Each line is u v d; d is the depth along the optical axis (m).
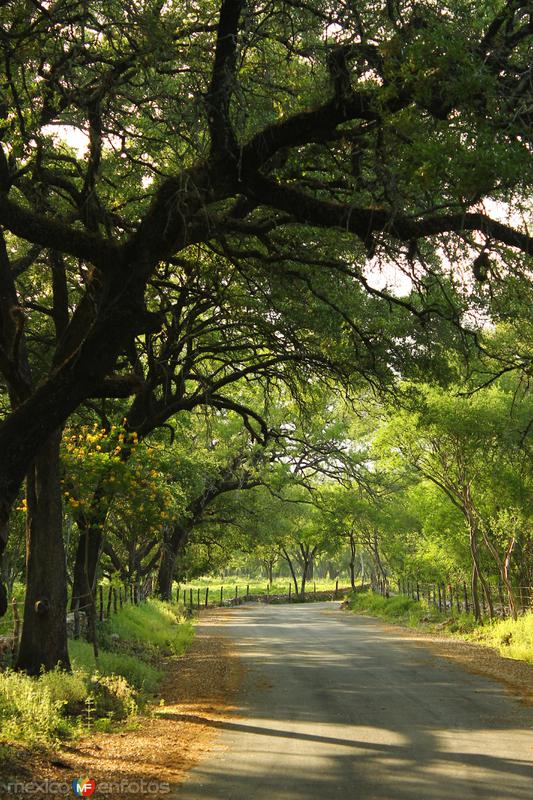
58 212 13.73
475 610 31.08
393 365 18.66
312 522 67.06
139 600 35.34
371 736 10.77
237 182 10.41
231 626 38.88
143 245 10.00
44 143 13.00
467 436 27.33
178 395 18.64
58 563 14.31
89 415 23.92
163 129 14.20
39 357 20.34
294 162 12.32
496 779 8.37
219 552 58.00
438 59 8.65
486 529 31.48
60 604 14.21
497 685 16.20
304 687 15.88
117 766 8.74
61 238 9.92
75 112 12.66
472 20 9.81
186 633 29.72
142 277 9.98
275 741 10.36
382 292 13.90
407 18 10.35
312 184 12.44
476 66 8.83
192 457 33.00
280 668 19.45
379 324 18.27
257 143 10.16
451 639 28.83
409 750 9.86
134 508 17.58
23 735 9.52
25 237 9.97
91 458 16.05
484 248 10.23
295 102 11.93
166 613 37.78
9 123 12.55
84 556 20.39
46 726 10.00
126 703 12.83
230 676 17.75
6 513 9.54
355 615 50.25
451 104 8.75
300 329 18.08
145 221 10.05
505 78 9.40
